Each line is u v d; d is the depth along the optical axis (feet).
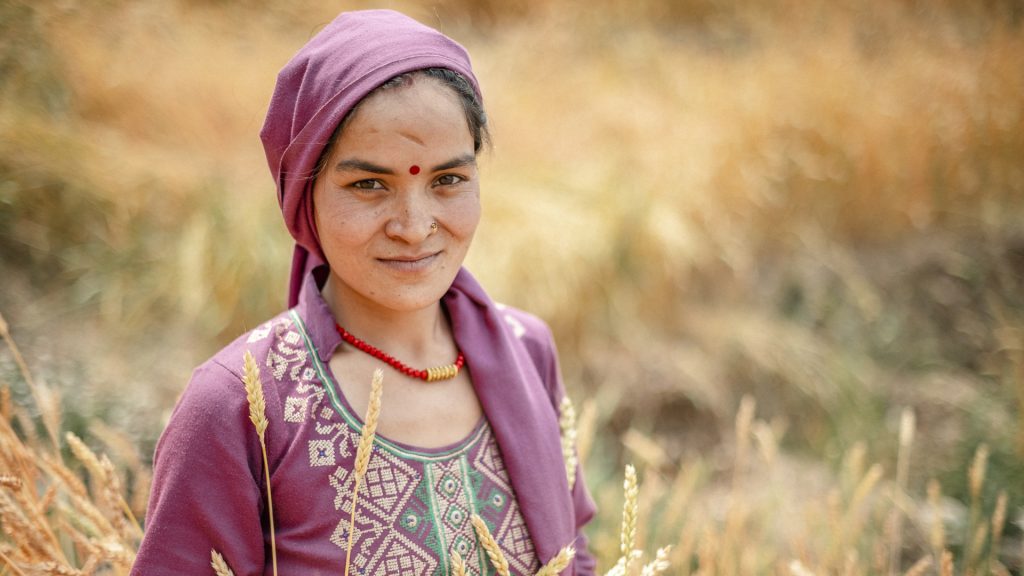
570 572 4.13
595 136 15.64
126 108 14.46
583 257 12.39
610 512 8.66
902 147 15.71
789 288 14.10
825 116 15.93
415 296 3.62
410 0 18.71
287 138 3.71
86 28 15.25
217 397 3.47
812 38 19.57
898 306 13.93
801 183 15.14
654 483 7.13
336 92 3.44
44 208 12.42
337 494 3.51
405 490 3.59
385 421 3.66
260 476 3.51
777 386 12.38
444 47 3.61
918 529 8.61
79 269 11.98
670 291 12.95
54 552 4.44
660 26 22.34
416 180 3.50
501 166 14.19
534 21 20.43
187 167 13.34
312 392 3.60
